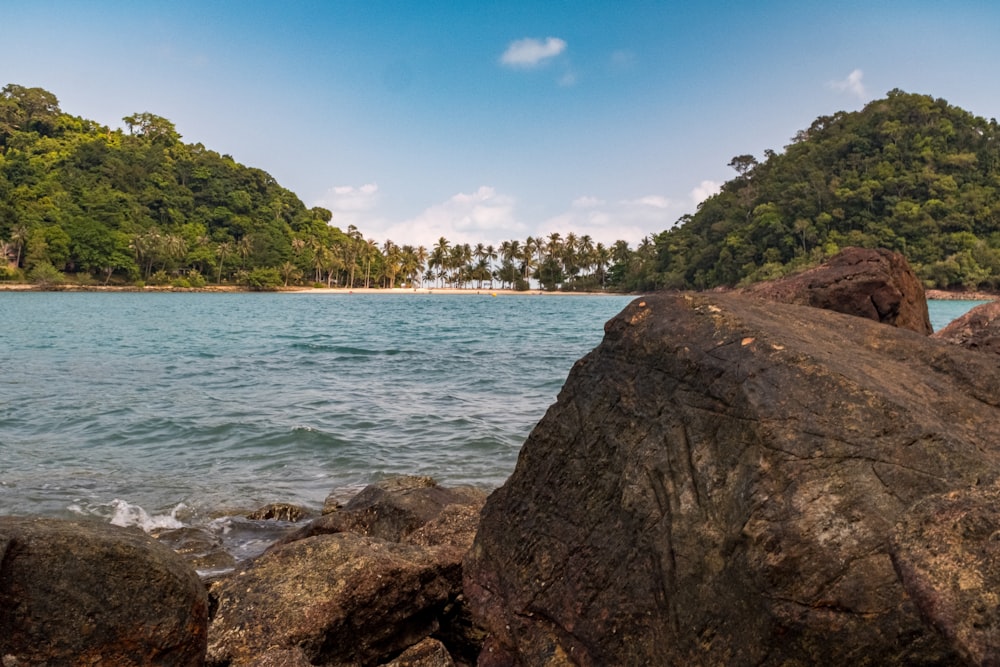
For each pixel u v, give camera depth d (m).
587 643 3.73
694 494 3.50
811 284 7.21
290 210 193.62
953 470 2.97
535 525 4.32
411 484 8.59
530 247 187.25
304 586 4.91
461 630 5.35
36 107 193.75
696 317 4.15
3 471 10.56
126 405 15.98
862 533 2.94
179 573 3.77
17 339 33.97
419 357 27.78
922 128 145.75
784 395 3.41
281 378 21.17
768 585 3.02
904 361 4.19
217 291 150.75
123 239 138.00
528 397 17.88
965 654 2.48
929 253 117.31
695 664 3.26
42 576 3.39
